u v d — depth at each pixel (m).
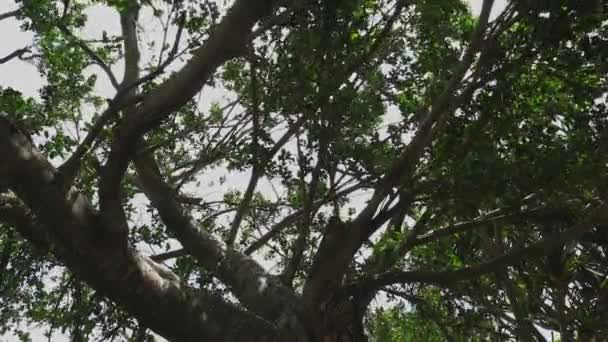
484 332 11.91
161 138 9.86
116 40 10.37
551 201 8.46
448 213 8.54
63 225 6.80
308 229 9.03
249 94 8.88
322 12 7.52
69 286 10.39
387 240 9.10
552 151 8.00
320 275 7.98
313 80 7.71
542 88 8.77
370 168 8.02
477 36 7.76
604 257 11.85
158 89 6.89
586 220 8.34
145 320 7.23
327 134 7.86
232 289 8.71
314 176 8.27
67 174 6.87
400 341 13.59
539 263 11.56
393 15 8.32
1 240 10.43
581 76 8.73
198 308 7.32
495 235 11.43
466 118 8.19
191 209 11.36
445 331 10.98
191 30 7.77
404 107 9.38
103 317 9.36
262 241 10.52
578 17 7.48
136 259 7.14
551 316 12.17
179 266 9.63
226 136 8.85
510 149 8.40
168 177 10.69
